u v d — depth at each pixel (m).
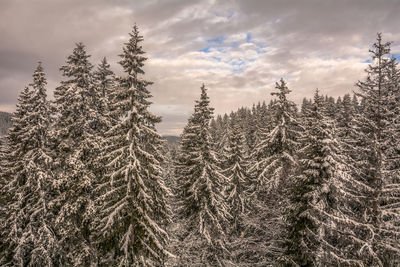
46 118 17.23
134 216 12.28
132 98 12.55
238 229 21.72
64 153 16.12
